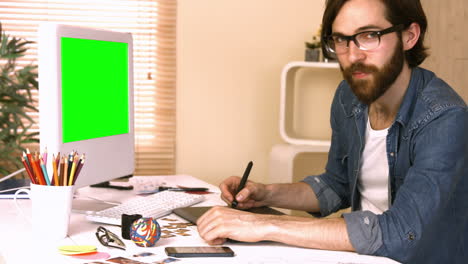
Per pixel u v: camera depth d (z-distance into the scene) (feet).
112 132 5.87
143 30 11.82
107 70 5.75
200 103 12.14
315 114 12.60
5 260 3.89
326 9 4.88
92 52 5.45
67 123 5.04
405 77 4.95
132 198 6.14
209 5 12.01
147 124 11.93
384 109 5.17
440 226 4.77
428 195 4.27
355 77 4.59
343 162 5.96
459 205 4.78
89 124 5.42
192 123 12.15
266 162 12.45
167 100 12.00
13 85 10.69
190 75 12.06
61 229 4.44
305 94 12.54
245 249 4.24
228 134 12.29
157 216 5.19
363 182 5.54
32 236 4.52
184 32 11.96
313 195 5.95
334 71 12.52
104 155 5.69
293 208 5.88
